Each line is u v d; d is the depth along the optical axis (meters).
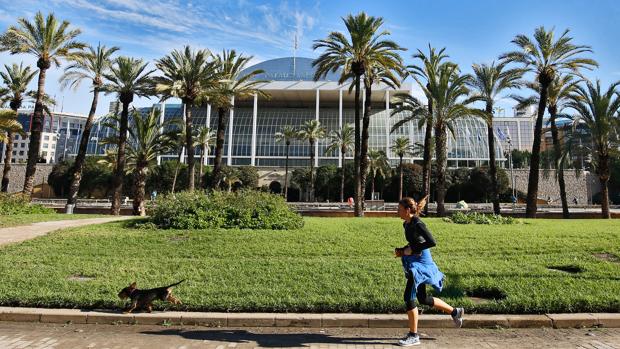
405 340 5.81
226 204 18.52
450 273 9.12
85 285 8.38
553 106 35.00
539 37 30.11
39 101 31.19
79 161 34.22
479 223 19.80
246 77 32.81
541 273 9.23
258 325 6.80
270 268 9.85
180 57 30.06
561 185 35.31
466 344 5.89
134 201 35.00
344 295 7.67
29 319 7.03
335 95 86.44
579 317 6.77
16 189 74.44
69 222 20.02
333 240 13.70
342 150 66.62
